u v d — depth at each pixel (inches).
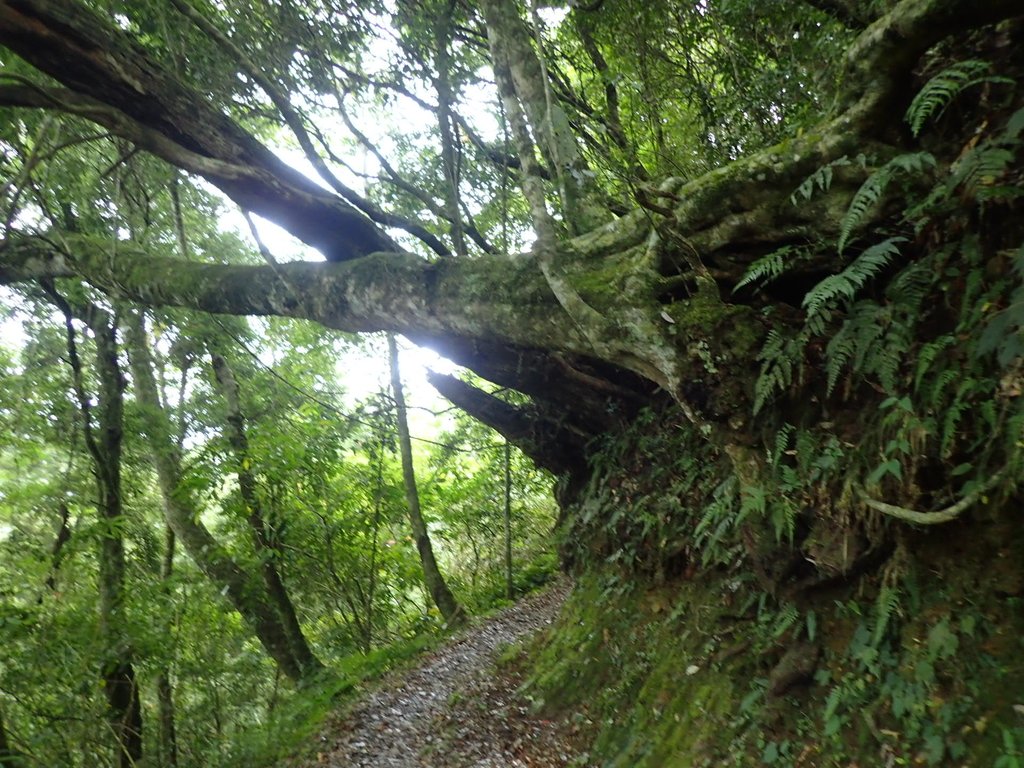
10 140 283.4
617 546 236.7
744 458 152.0
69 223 354.0
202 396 452.1
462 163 351.9
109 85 210.7
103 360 372.8
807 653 144.8
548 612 350.6
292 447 395.9
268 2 280.2
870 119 134.6
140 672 348.2
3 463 413.4
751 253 154.0
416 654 377.1
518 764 200.5
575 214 203.0
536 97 199.8
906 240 123.7
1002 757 101.3
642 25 273.1
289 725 316.8
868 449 133.6
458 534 577.9
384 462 495.8
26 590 322.0
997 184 115.9
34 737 282.5
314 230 249.0
